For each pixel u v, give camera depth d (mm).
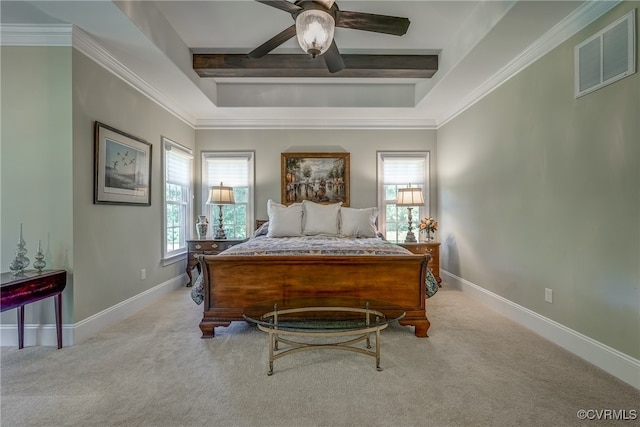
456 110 4176
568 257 2357
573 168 2311
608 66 2020
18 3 2117
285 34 2248
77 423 1553
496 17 2322
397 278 2582
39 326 2457
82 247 2559
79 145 2529
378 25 2133
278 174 4836
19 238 2455
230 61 3373
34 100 2453
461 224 4078
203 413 1625
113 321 2914
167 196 4098
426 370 2039
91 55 2635
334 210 4152
